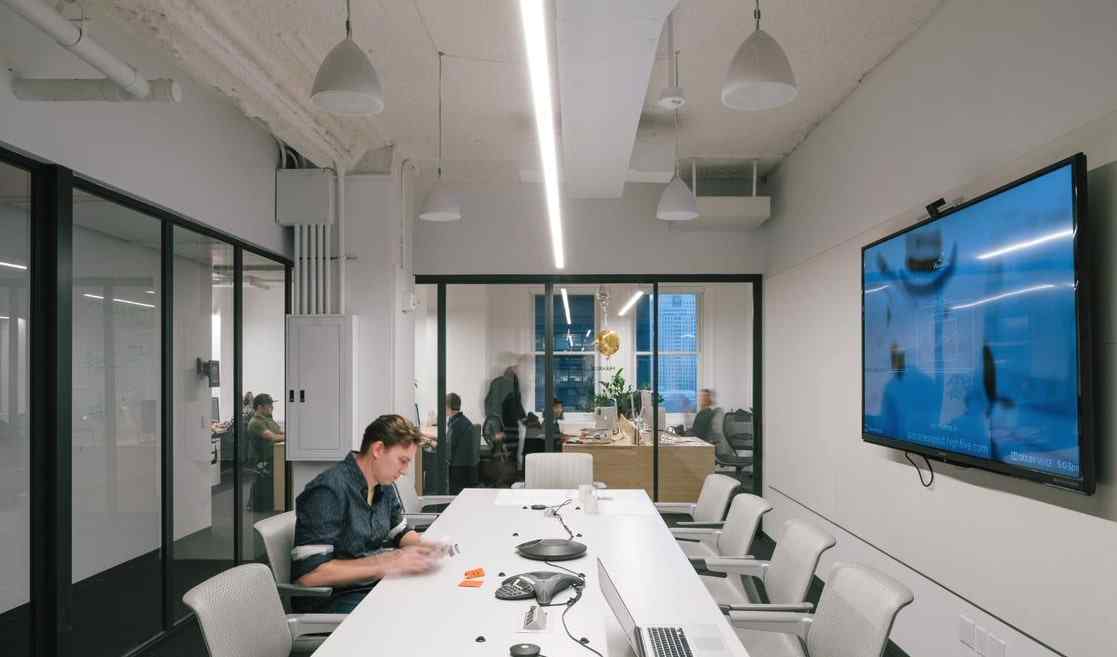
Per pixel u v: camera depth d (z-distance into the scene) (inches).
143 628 150.2
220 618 79.9
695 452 269.1
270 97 161.6
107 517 137.9
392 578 104.0
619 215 266.7
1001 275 111.3
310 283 223.5
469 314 268.2
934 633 136.9
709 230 264.1
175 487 163.0
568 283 268.7
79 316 130.0
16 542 115.5
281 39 148.3
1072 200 95.1
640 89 128.5
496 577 104.4
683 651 76.7
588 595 95.7
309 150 201.8
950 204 133.0
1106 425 93.3
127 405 144.6
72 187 124.3
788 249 235.9
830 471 194.4
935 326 131.6
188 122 164.6
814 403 207.9
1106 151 94.0
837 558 188.9
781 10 139.3
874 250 159.3
